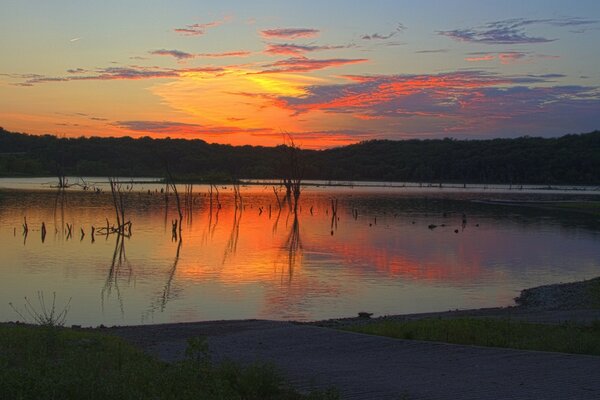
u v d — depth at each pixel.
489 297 27.19
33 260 38.44
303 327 16.28
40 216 67.94
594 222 70.31
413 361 11.64
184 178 165.12
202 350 10.03
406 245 48.69
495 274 34.16
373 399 8.89
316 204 100.62
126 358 11.12
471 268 36.47
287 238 54.06
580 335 13.90
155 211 80.88
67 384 7.83
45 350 11.55
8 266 35.78
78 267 35.88
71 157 181.12
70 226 56.00
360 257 41.50
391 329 15.23
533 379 10.04
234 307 24.67
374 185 185.12
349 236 55.62
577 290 26.84
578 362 11.30
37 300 25.91
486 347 12.79
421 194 133.12
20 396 7.26
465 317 18.52
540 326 15.33
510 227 64.38
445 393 9.20
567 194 133.12
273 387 8.87
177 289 28.91
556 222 70.19
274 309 24.28
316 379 10.13
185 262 38.69
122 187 138.75
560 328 15.02
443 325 15.43
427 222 69.81
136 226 62.28
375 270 35.50
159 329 17.20
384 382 9.93
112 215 72.50
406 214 81.12
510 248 46.84
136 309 24.17
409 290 28.91
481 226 65.31
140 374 8.97
